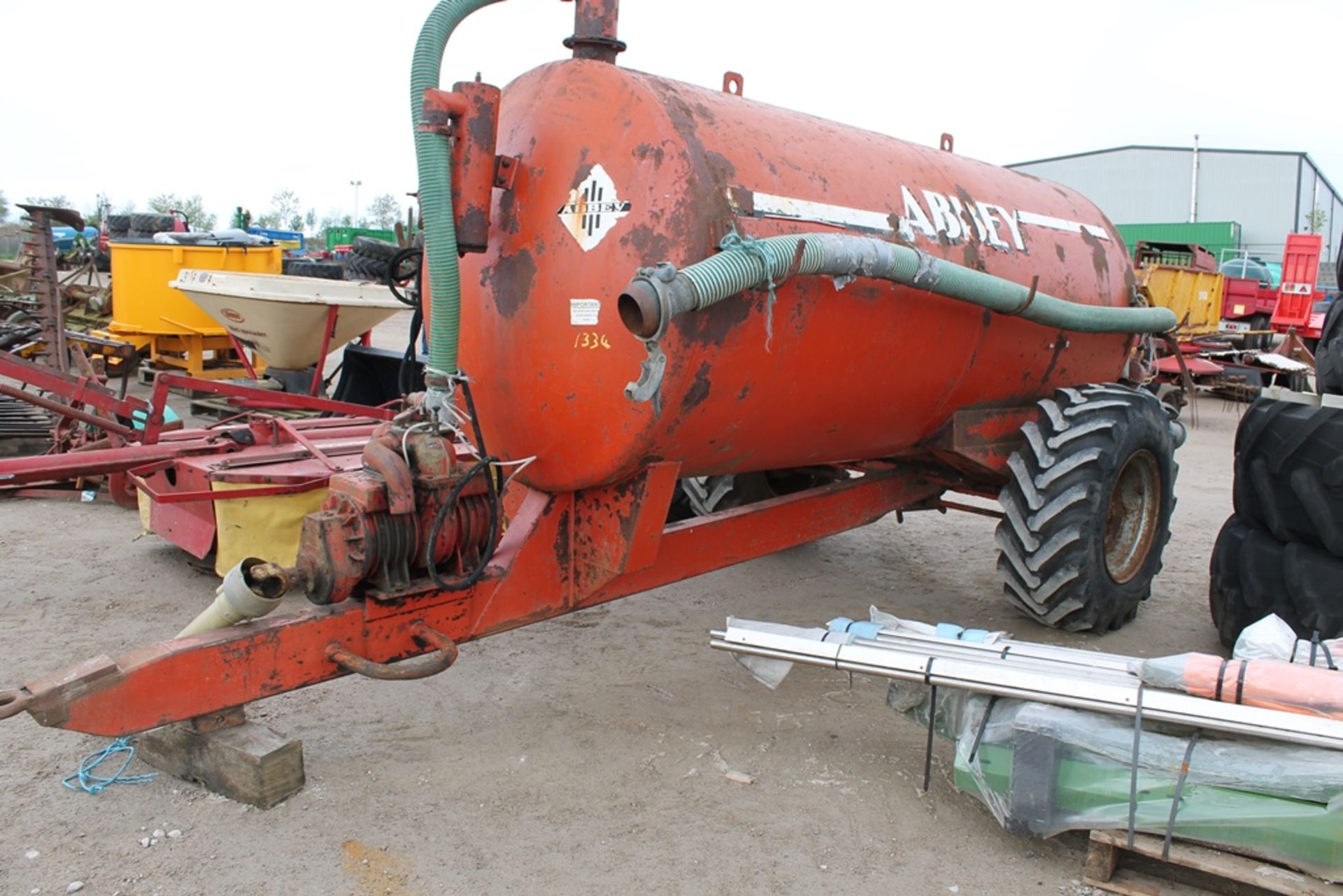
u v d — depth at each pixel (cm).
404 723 371
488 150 310
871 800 328
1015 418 489
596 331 312
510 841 297
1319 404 440
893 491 497
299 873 276
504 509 375
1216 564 484
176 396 1141
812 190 345
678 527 379
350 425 606
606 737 366
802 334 338
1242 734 270
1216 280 1712
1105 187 5997
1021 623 519
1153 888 280
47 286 785
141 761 333
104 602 496
